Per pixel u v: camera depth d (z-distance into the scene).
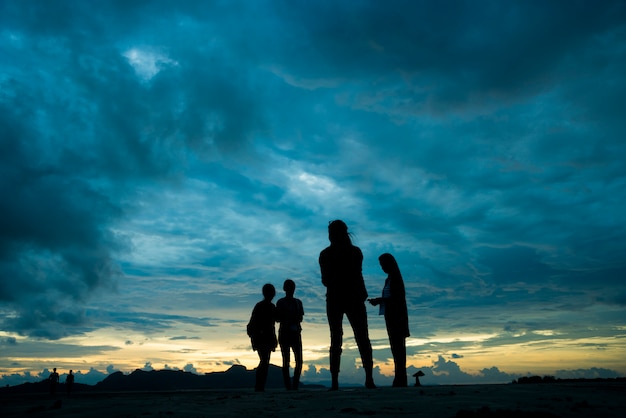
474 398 4.08
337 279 7.12
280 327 9.52
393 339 7.41
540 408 3.47
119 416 3.53
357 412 3.46
